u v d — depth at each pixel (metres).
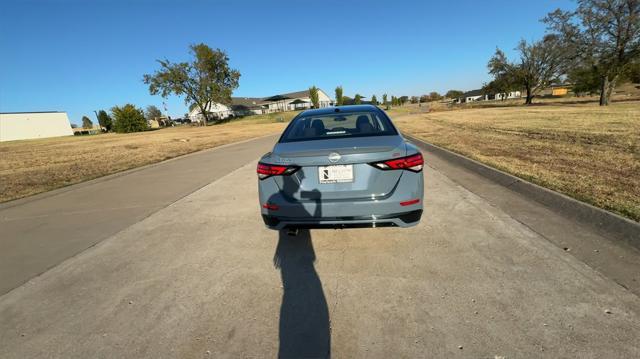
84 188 6.91
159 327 2.20
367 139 3.09
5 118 63.25
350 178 2.76
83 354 1.99
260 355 1.90
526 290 2.37
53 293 2.73
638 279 2.43
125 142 24.22
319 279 2.71
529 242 3.12
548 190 4.31
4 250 3.70
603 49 36.75
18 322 2.35
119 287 2.77
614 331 1.92
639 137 8.79
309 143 3.13
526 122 17.00
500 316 2.11
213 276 2.86
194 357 1.91
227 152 12.44
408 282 2.58
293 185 2.86
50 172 9.62
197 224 4.25
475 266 2.75
